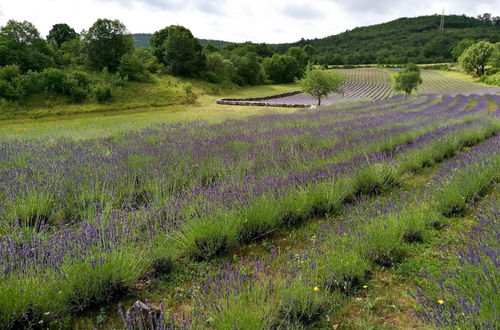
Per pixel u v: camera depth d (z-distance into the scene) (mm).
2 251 2877
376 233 3455
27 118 28453
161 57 59500
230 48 109875
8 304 2361
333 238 3496
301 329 2412
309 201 4582
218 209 3887
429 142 8047
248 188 4684
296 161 6434
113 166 6164
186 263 3443
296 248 3766
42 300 2494
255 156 7117
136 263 3057
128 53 50219
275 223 4172
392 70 96688
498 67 72312
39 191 4793
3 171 5707
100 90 35250
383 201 4828
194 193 4551
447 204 4465
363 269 3045
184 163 6477
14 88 31781
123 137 10453
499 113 14461
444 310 2240
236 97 46906
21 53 40188
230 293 2457
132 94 38969
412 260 3352
